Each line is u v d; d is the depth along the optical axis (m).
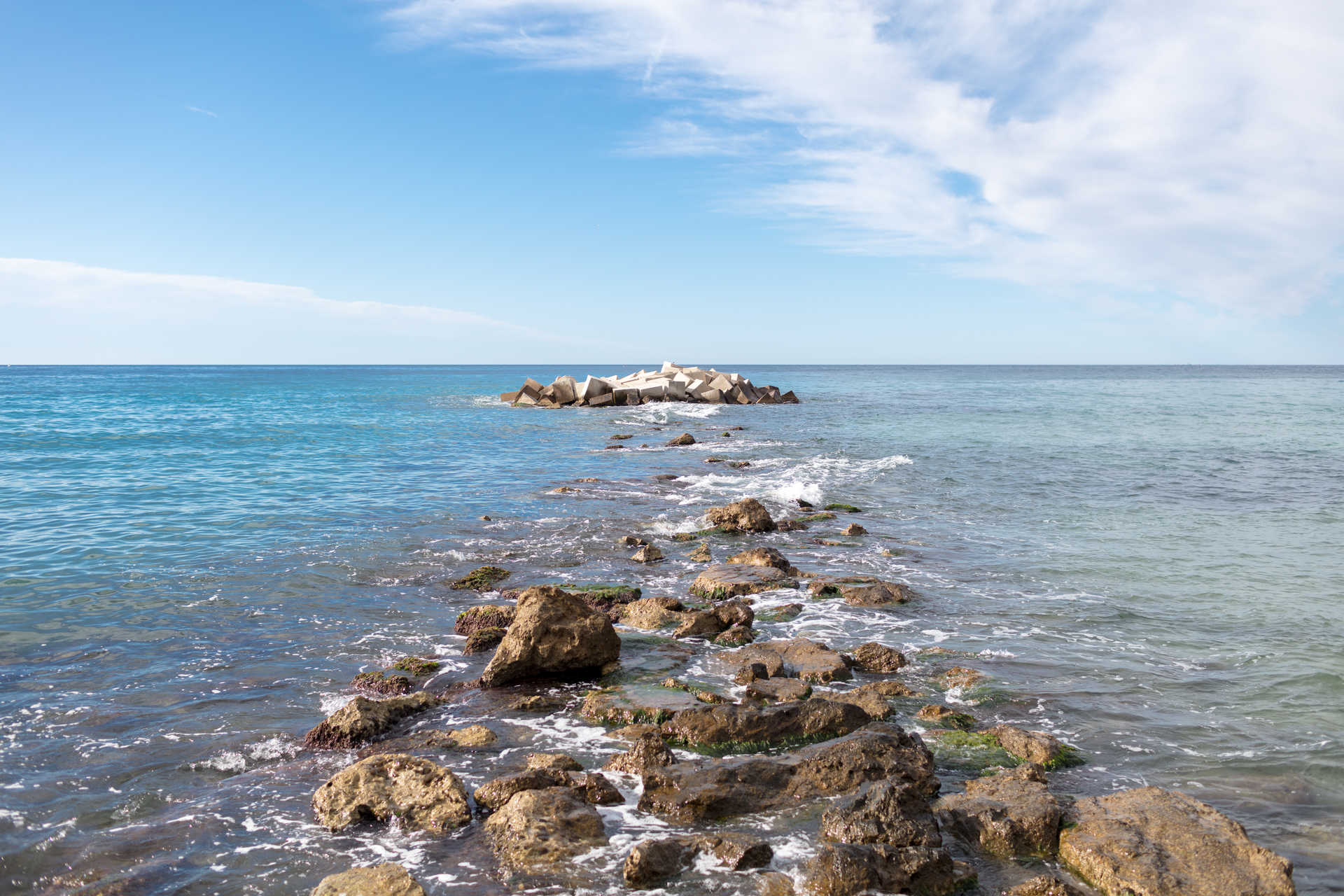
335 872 5.64
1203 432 39.16
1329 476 25.41
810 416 50.97
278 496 20.33
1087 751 7.61
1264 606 12.20
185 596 12.02
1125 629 11.16
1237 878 5.44
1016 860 5.88
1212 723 8.20
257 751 7.40
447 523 17.50
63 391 77.12
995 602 12.48
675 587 13.28
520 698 8.83
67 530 16.11
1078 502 21.19
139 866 5.66
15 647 9.88
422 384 111.75
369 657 9.91
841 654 10.13
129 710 8.19
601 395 61.38
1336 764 7.32
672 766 6.88
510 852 5.76
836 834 5.92
